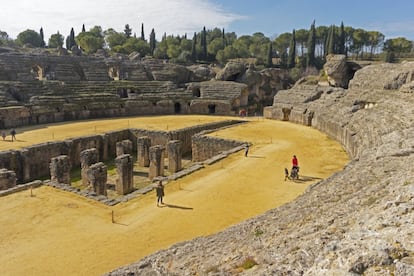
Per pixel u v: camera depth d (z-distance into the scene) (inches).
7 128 1752.0
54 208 770.8
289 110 2186.3
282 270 278.7
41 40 5088.6
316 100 2058.3
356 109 1567.4
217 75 2952.8
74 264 551.2
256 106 2795.3
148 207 788.0
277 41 5118.1
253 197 853.8
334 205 470.0
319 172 1072.2
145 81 2662.4
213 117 2320.4
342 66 2603.3
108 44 4980.3
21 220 708.7
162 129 1828.2
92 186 995.3
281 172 1065.5
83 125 1905.8
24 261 558.9
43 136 1579.7
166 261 431.2
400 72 1485.0
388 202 360.5
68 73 2456.9
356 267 236.2
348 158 1242.0
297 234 373.7
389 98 1365.7
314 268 258.2
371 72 1779.0
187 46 4753.9
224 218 731.4
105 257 573.3
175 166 1353.3
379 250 246.7
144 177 1330.0
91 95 2210.9
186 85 2743.6
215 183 954.1
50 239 634.2
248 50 5206.7
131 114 2343.8
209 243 477.4
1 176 936.9
